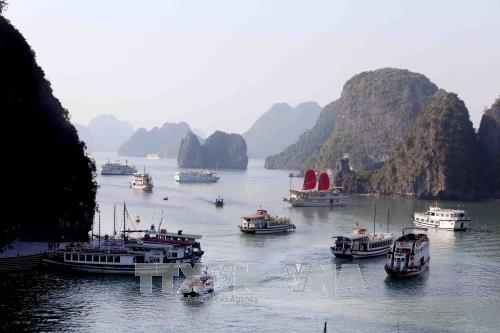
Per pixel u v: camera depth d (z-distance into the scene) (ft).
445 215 651.25
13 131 393.09
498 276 398.83
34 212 426.92
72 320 285.64
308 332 276.62
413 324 293.02
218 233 567.59
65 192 443.73
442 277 394.32
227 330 276.82
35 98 437.99
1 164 382.83
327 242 526.57
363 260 445.37
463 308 321.52
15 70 411.13
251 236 554.46
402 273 383.45
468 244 541.34
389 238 481.46
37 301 312.09
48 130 434.30
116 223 610.65
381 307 319.68
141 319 289.12
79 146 467.52
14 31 431.43
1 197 384.47
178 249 384.47
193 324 283.79
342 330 281.13
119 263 368.48
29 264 380.99
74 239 447.83
